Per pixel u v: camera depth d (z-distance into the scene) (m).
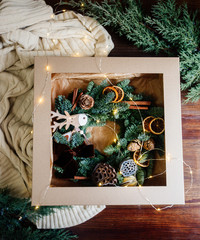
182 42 0.82
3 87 0.83
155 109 0.77
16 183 0.83
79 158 0.79
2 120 0.83
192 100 0.83
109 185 0.75
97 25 0.83
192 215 0.85
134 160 0.77
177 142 0.74
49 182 0.72
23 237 0.77
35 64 0.73
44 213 0.80
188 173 0.85
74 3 0.87
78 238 0.85
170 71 0.74
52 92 0.80
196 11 0.82
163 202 0.73
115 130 0.84
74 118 0.76
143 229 0.85
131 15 0.81
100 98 0.80
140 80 0.84
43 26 0.83
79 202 0.72
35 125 0.72
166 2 0.83
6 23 0.80
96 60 0.74
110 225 0.85
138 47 0.85
